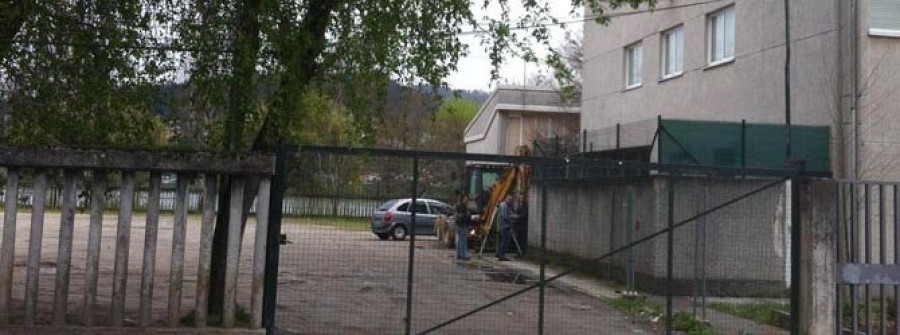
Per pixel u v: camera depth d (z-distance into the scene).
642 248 14.20
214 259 8.91
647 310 11.91
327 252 9.13
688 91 19.11
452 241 16.48
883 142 13.51
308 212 9.03
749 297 12.95
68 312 9.35
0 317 8.29
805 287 9.64
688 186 13.82
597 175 15.60
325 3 8.97
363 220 9.26
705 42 18.50
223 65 8.65
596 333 10.37
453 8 9.40
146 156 8.30
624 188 14.79
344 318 10.41
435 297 12.78
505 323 10.84
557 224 16.36
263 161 8.44
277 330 8.70
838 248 9.79
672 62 20.34
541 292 9.33
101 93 8.91
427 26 9.26
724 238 13.27
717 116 17.86
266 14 8.41
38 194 8.38
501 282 14.39
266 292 8.53
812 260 9.57
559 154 22.45
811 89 14.59
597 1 12.27
